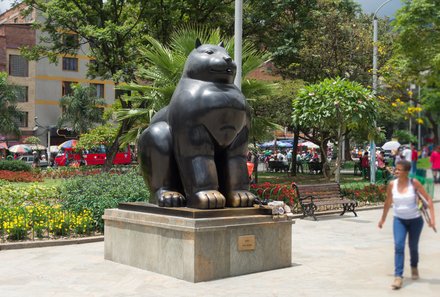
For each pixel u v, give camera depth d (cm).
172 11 2105
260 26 2319
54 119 4122
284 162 2814
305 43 2330
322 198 1241
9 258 734
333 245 852
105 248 728
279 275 626
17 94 3344
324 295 525
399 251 536
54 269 661
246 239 633
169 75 1191
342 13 2475
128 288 562
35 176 2144
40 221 896
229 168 658
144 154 691
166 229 624
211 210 611
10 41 3931
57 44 2283
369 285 561
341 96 1298
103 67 2230
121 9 2197
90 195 992
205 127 628
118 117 1294
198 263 589
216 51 654
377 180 2052
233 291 547
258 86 1235
